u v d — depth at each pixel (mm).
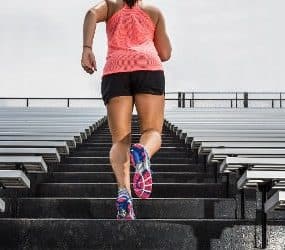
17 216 5148
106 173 6457
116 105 4492
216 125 9344
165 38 4711
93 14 4523
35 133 7863
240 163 4887
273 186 4324
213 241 4195
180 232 4168
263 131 7949
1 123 9852
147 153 4219
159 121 4543
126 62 4484
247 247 4223
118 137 4512
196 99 18000
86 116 12188
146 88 4469
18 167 5148
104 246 4129
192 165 7090
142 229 4141
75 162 7727
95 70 4516
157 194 5730
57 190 5793
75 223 4156
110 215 5117
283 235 4254
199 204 5109
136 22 4574
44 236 4172
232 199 5137
